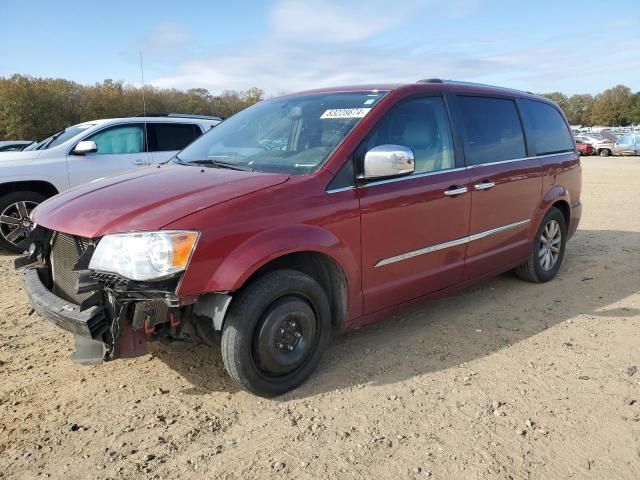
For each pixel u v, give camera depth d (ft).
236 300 9.86
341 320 11.64
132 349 9.28
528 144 16.66
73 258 10.12
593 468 8.63
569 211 18.89
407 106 12.91
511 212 15.72
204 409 10.27
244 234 9.57
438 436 9.41
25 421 9.86
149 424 9.77
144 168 13.42
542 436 9.44
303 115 13.04
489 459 8.80
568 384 11.25
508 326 14.35
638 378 11.52
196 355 12.42
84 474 8.45
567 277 18.99
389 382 11.27
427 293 13.46
